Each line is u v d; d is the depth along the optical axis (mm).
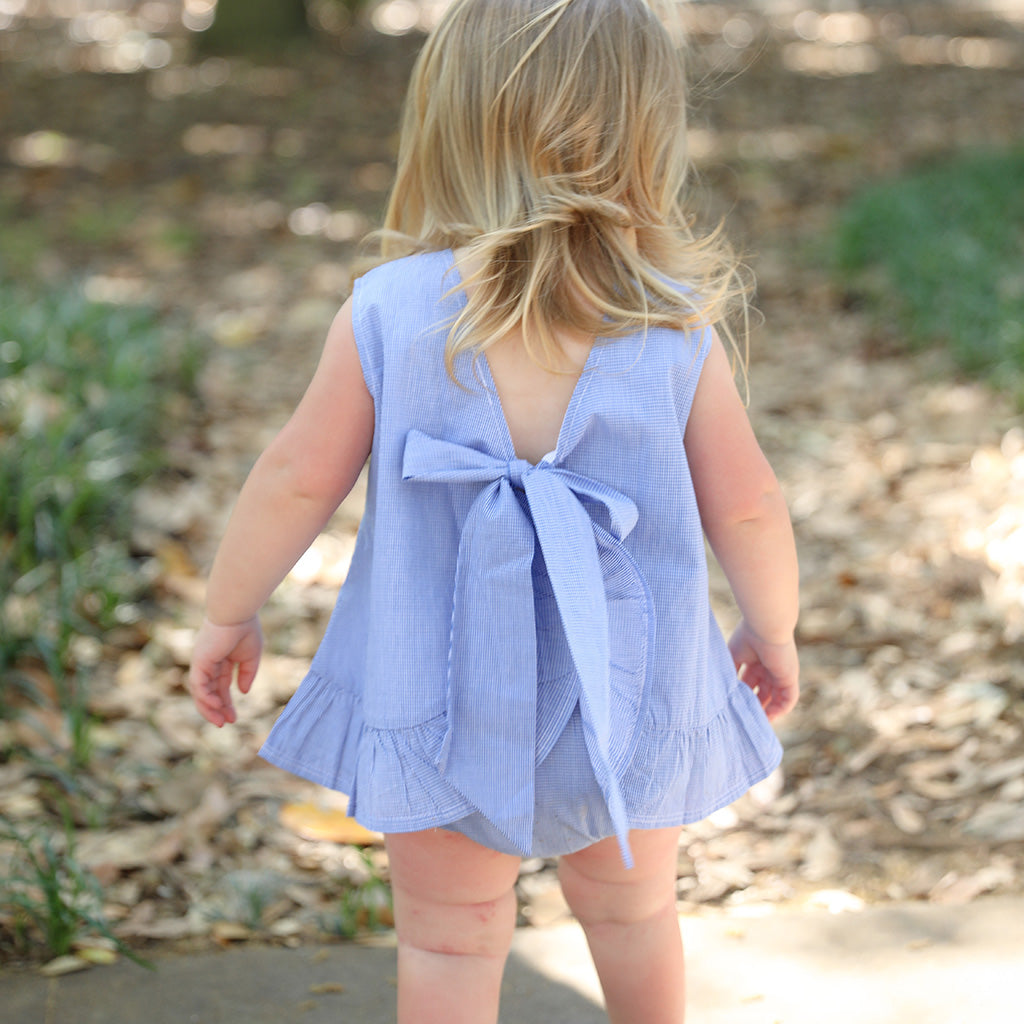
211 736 4469
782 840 3939
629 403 2312
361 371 2363
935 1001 3098
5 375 6414
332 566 5766
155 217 11695
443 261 2365
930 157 13195
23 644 4609
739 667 2760
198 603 5355
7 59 18938
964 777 4184
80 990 3178
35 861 3439
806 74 18094
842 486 6430
